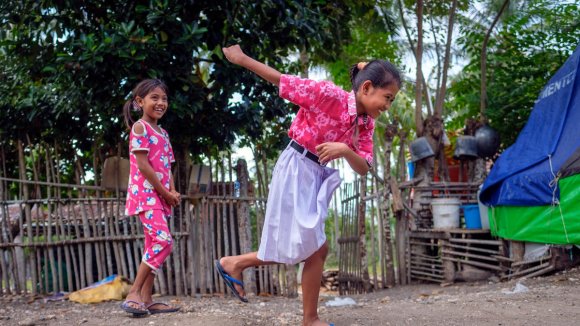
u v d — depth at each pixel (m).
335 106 2.71
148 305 3.96
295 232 2.74
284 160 2.87
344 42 7.82
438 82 9.56
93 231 5.77
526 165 6.11
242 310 4.27
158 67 5.39
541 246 6.14
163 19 5.18
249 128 6.30
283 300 5.71
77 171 5.88
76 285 5.72
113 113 5.69
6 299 5.44
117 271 5.84
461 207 7.76
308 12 6.09
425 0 9.92
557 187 5.59
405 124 14.46
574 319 3.33
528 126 6.75
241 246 6.10
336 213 9.59
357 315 3.53
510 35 8.92
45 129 6.15
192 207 6.13
